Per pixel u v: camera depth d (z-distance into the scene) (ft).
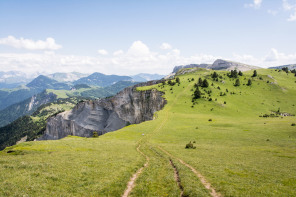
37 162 105.29
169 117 432.66
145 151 173.88
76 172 90.43
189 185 79.77
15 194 61.57
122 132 301.02
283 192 75.46
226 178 91.20
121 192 72.79
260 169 112.06
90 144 192.44
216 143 228.43
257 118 466.29
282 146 204.44
